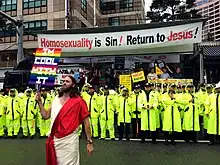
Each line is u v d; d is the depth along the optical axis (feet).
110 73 61.31
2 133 42.16
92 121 40.04
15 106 41.57
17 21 59.26
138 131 39.04
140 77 49.03
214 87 37.06
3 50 136.36
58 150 15.85
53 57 18.17
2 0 138.10
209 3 207.92
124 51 53.16
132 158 28.76
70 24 119.96
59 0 128.67
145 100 36.94
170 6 150.10
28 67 61.41
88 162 27.35
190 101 36.24
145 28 50.85
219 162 27.17
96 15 165.48
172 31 49.26
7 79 60.70
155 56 58.39
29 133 42.78
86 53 54.29
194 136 36.88
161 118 37.29
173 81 46.80
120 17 175.11
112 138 39.04
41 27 131.44
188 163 26.86
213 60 67.72
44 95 41.11
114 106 39.22
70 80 16.60
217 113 34.71
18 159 28.73
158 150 32.35
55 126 16.02
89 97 40.52
